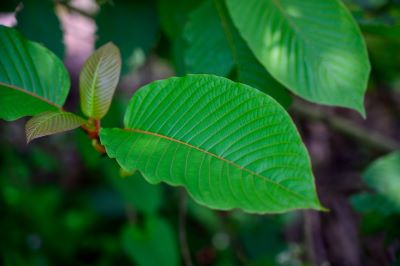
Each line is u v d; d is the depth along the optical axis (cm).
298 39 59
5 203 111
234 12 59
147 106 51
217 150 49
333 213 122
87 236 140
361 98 58
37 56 55
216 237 135
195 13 65
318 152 131
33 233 123
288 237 139
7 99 53
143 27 77
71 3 93
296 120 107
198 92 50
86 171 165
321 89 58
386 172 73
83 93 54
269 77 63
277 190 46
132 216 104
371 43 95
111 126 78
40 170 162
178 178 48
